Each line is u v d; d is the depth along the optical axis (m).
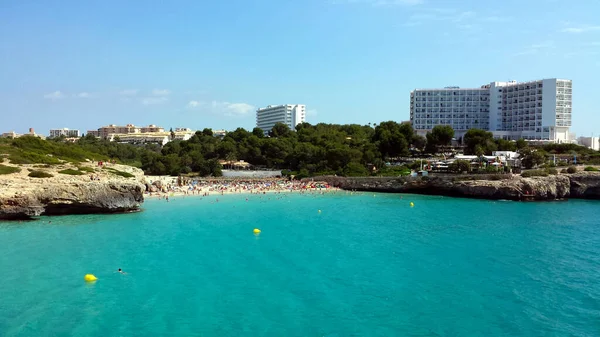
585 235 72.56
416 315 39.81
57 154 143.50
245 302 42.59
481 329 37.09
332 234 73.69
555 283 48.28
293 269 53.12
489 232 75.12
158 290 45.75
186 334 35.84
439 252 61.16
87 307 41.25
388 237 71.12
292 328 37.00
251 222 85.69
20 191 83.69
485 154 180.50
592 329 37.19
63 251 60.91
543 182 122.38
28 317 38.94
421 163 157.88
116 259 57.06
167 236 71.69
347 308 41.28
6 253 59.44
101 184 93.00
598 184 124.31
